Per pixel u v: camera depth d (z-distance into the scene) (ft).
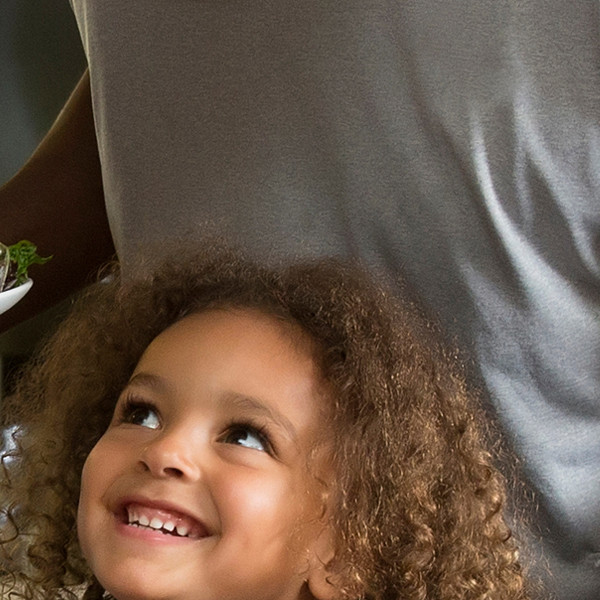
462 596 5.04
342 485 4.78
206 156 5.05
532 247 4.77
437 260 4.86
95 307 5.69
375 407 4.89
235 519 4.41
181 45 4.98
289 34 4.78
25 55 7.55
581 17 4.43
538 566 5.18
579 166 4.61
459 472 5.05
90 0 5.15
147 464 4.42
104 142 5.28
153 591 4.35
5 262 5.26
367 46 4.67
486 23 4.52
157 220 5.24
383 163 4.78
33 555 5.64
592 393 5.04
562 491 5.11
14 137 7.68
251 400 4.64
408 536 4.97
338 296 4.97
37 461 5.72
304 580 4.69
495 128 4.58
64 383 5.70
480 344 4.94
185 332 4.86
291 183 4.94
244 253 5.11
